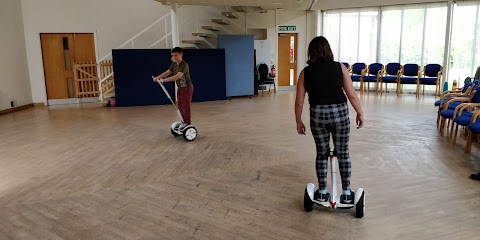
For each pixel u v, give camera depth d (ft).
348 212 11.47
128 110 32.09
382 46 40.96
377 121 24.91
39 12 34.76
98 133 23.15
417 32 38.24
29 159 17.80
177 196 12.98
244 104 34.19
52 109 33.71
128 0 37.06
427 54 37.99
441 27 36.60
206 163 16.62
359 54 42.73
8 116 30.27
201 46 39.06
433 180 14.01
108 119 27.99
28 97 34.94
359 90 41.73
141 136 22.08
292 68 44.75
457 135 21.01
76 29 35.91
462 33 35.29
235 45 37.47
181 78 20.30
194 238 10.10
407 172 14.93
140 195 13.14
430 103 32.27
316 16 43.70
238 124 25.04
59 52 36.11
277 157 17.34
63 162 17.17
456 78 36.37
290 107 31.99
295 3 32.58
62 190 13.74
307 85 10.48
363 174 14.75
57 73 36.40
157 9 37.96
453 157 16.83
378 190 13.10
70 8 35.47
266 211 11.66
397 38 39.73
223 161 16.88
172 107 33.40
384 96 36.94
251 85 38.96
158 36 38.42
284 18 42.73
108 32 36.86
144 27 37.88
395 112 28.14
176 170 15.75
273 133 22.20
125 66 33.55
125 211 11.85
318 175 11.25
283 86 44.55
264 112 29.63
